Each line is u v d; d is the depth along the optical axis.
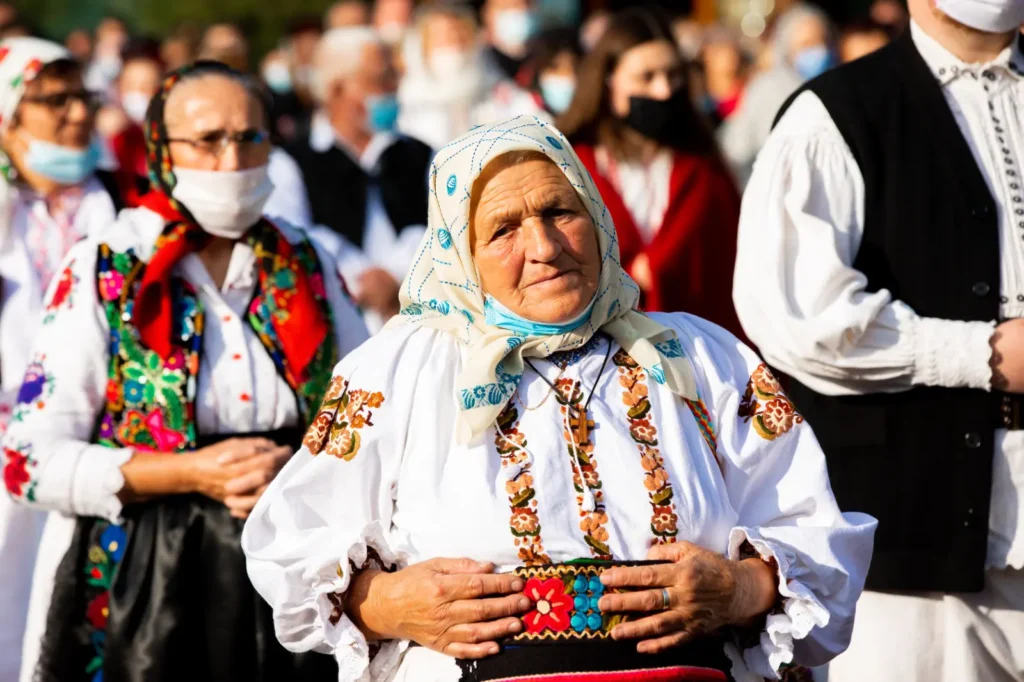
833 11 18.16
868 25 11.02
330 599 3.93
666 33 7.74
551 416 3.89
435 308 4.06
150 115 5.42
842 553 3.98
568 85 9.53
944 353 4.83
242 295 5.42
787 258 5.01
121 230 5.36
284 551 3.99
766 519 4.04
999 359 4.80
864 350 4.91
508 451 3.86
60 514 5.43
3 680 5.75
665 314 4.23
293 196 9.40
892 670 4.97
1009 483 4.92
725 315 7.74
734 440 4.04
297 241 5.59
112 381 5.23
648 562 3.78
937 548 4.92
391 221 9.56
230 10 21.39
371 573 3.95
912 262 5.00
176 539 5.17
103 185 6.65
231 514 5.20
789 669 4.36
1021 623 4.99
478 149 3.91
